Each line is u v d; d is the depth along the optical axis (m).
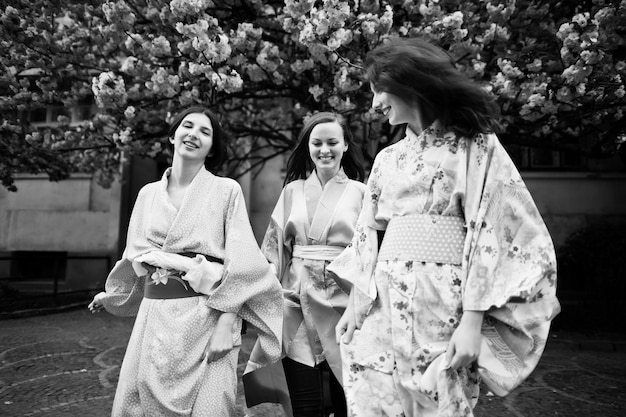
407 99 1.34
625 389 3.63
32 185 9.94
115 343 5.04
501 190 1.24
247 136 7.29
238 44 4.30
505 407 3.20
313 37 3.79
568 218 8.72
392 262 1.36
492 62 4.57
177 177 1.86
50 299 8.11
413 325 1.28
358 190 2.42
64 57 5.14
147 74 4.48
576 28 3.77
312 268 2.28
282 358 2.30
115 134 5.02
